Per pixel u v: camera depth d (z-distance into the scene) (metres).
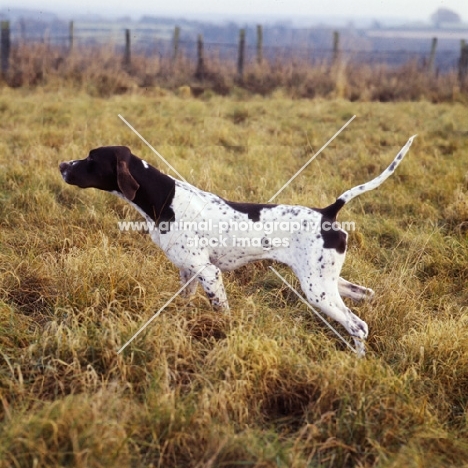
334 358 2.96
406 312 3.35
